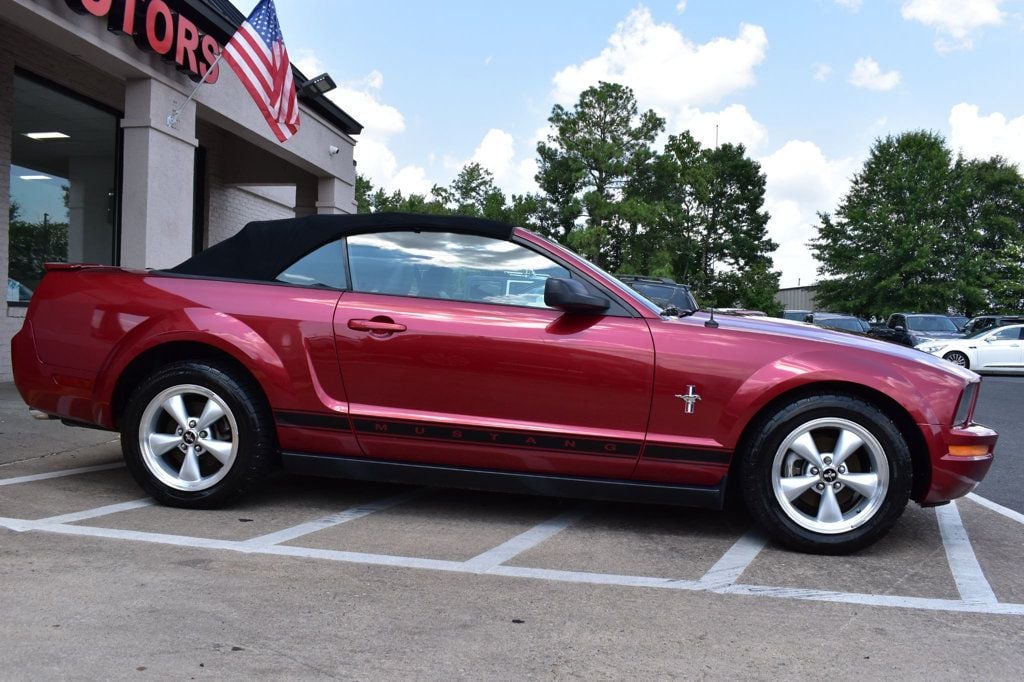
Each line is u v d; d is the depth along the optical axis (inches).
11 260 380.5
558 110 2375.7
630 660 100.6
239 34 368.2
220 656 96.7
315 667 95.0
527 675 95.1
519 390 153.9
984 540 167.2
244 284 165.9
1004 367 792.9
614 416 152.5
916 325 934.4
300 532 152.4
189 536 146.3
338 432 159.6
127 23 314.3
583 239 2199.8
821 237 2062.0
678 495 153.4
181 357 169.6
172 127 362.9
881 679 97.6
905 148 1937.7
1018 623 118.5
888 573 141.2
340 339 158.4
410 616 112.3
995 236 1990.7
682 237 2364.7
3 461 206.8
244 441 161.5
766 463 149.7
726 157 2935.5
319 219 169.9
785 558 148.2
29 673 90.1
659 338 152.4
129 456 164.4
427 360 155.9
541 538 155.1
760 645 107.0
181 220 374.9
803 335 155.5
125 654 96.2
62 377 168.4
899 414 152.4
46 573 123.1
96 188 429.7
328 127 562.3
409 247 165.6
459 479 158.7
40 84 380.2
